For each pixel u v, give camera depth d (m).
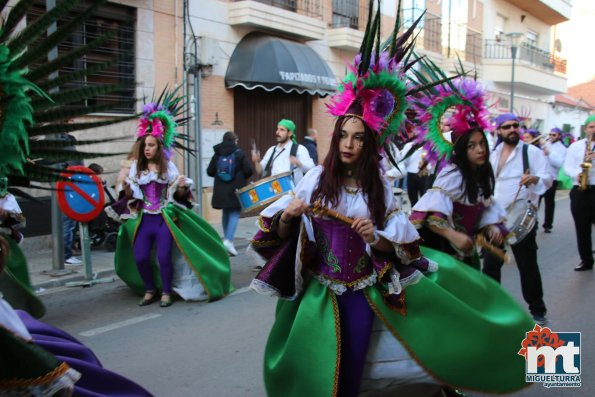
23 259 5.15
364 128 2.97
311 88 12.65
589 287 6.95
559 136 10.94
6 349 1.92
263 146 13.23
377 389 3.15
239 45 12.29
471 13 21.86
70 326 5.62
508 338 3.17
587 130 7.53
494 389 3.12
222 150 8.75
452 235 3.65
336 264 3.06
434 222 3.67
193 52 11.12
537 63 25.83
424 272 3.28
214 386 4.23
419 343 3.01
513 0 24.59
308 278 3.17
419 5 18.12
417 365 3.05
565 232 11.27
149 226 6.16
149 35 10.41
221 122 11.98
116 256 6.52
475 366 3.05
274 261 3.07
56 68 1.87
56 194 7.36
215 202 8.78
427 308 3.05
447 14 20.09
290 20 12.98
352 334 3.00
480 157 3.71
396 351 3.05
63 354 2.55
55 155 1.96
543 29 28.92
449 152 3.81
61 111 1.92
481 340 3.06
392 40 3.14
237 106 12.54
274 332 3.21
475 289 3.35
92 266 8.02
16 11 1.81
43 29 1.84
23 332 2.01
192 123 11.14
